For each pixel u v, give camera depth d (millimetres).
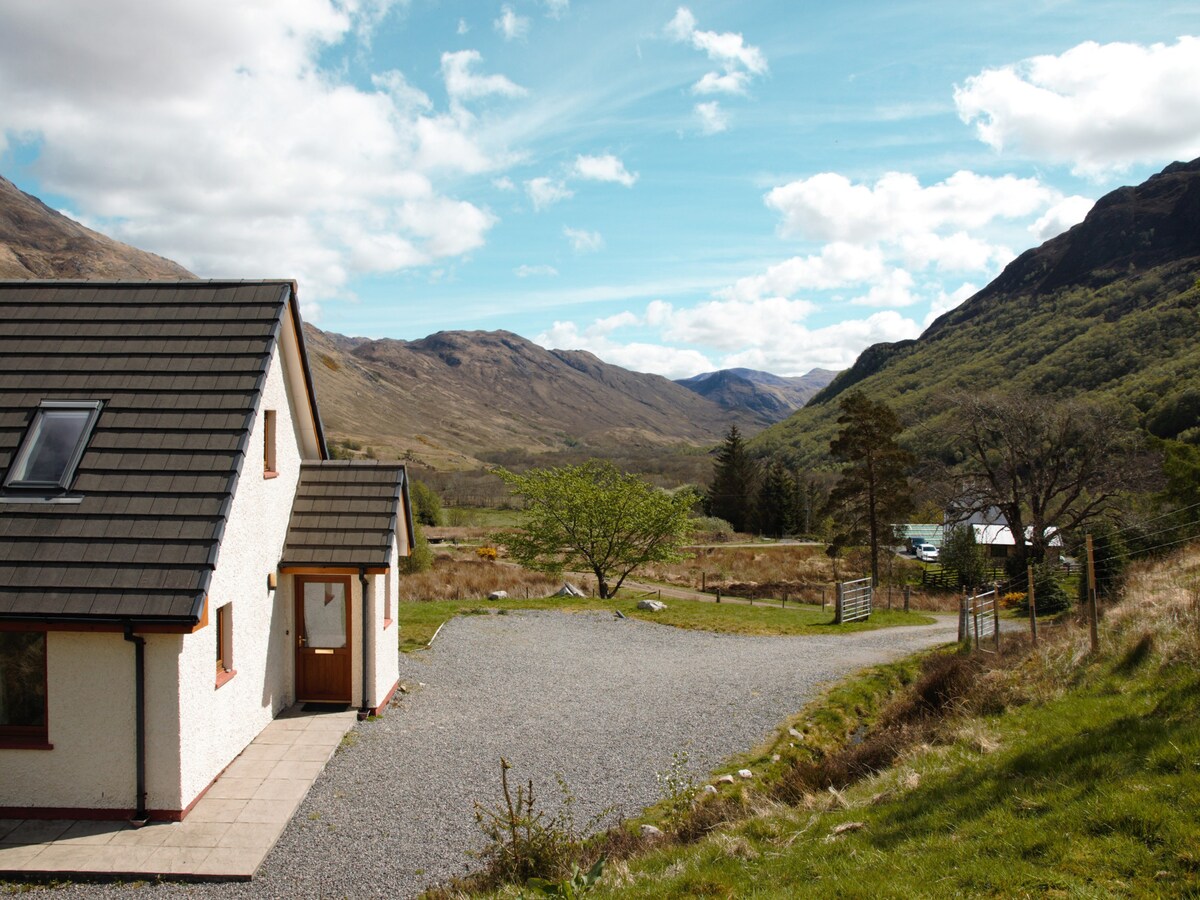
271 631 12336
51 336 11367
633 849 8367
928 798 7906
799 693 15734
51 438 10180
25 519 9289
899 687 16656
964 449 47969
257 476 11438
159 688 8945
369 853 8656
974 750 9445
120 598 8695
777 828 8156
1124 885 5102
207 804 9508
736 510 80375
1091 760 7371
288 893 7797
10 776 8961
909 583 43188
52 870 7949
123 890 7758
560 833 8023
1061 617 25188
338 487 13664
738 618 25406
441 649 18734
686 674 17375
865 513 41969
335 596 14656
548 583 33844
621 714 14203
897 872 5984
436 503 71688
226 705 10516
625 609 25828
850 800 8914
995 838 6273
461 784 10688
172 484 9734
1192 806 5844
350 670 13203
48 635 8906
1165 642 10469
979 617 20750
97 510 9422
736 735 13125
